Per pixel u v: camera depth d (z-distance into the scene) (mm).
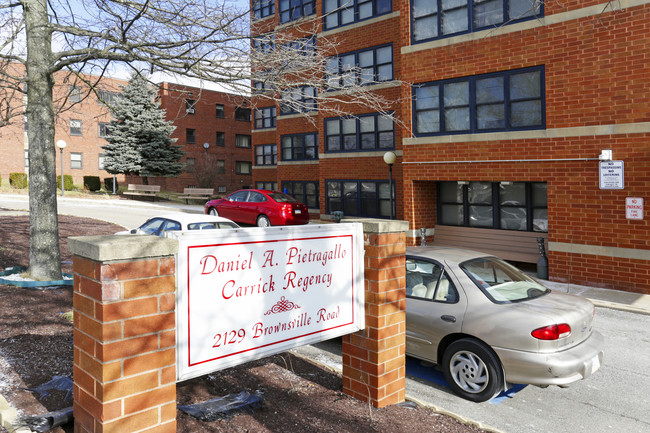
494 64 13156
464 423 4680
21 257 10805
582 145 11711
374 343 4781
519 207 13727
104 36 7777
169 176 34625
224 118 42812
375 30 19312
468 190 14836
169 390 3131
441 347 5949
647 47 10695
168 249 3086
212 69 7844
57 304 7348
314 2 22188
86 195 31812
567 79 11891
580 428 4938
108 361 2846
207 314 3582
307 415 4430
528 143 12625
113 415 2869
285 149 27172
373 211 20328
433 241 15547
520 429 4875
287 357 6230
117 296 2881
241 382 5152
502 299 5781
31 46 8430
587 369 5309
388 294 4848
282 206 18516
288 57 8047
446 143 14203
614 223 11297
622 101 11078
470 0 13578
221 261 3664
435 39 14352
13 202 26438
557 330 5184
